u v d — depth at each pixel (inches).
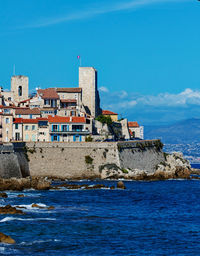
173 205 5698.8
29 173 7362.2
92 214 4916.3
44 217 4648.1
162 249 3831.2
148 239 4087.1
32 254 3570.4
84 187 6673.2
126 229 4377.5
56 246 3774.6
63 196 5910.4
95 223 4530.0
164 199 6107.3
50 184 6879.9
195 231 4389.8
